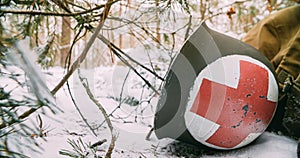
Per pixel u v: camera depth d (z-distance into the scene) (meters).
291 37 1.47
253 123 1.10
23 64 0.64
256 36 1.57
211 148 1.17
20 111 1.04
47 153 1.00
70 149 1.06
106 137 1.23
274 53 1.49
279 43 1.50
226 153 1.18
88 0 1.09
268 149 1.18
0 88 0.69
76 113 1.42
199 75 1.07
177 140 1.21
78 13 0.96
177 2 1.13
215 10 2.57
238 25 2.93
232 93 1.05
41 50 1.08
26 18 0.94
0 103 0.69
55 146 1.07
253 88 1.08
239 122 1.07
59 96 1.66
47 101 0.69
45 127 1.22
